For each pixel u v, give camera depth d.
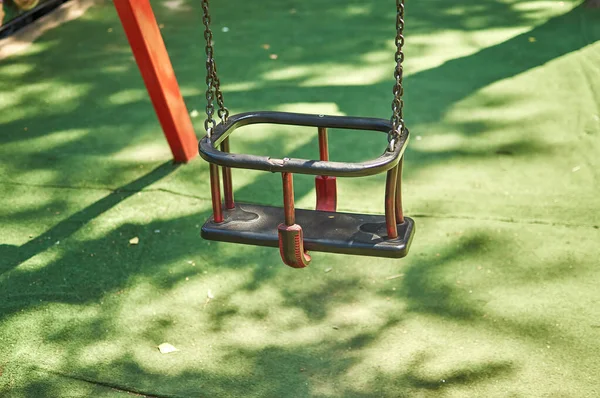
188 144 5.28
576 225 4.42
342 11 7.87
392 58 6.73
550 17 7.43
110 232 4.61
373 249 2.59
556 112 5.65
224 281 4.16
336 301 3.96
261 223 2.76
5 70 6.89
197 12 7.99
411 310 3.87
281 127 5.70
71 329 3.87
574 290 3.93
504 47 6.81
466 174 4.98
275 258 4.32
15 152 5.55
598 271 4.05
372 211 4.64
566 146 5.22
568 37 6.92
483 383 3.40
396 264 4.20
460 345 3.63
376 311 3.88
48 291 4.15
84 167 5.32
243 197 4.88
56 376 3.58
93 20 7.88
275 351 3.66
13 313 3.99
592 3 7.51
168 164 5.30
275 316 3.89
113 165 5.33
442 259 4.22
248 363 3.60
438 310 3.86
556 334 3.65
